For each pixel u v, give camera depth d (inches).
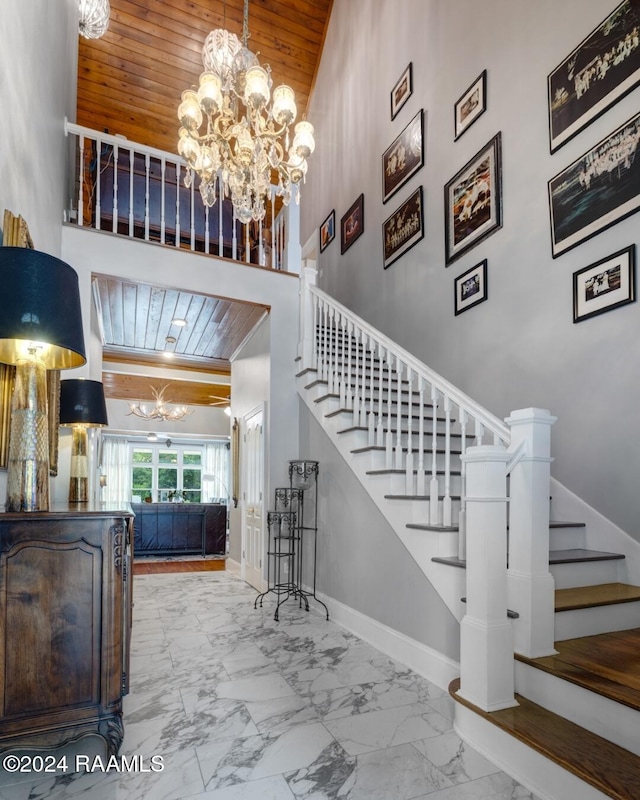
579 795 60.4
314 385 175.5
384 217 219.0
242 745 77.2
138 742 78.0
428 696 95.4
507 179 145.7
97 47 261.4
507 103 147.7
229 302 189.9
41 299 66.5
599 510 113.0
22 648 66.3
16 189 86.4
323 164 291.3
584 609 89.0
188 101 148.3
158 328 224.2
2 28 75.6
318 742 78.2
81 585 70.2
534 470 83.7
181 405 458.0
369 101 238.2
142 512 303.7
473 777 69.2
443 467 135.3
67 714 68.1
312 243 301.1
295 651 121.0
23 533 67.4
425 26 193.5
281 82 303.0
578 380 120.3
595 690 68.3
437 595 104.4
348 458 144.2
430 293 182.1
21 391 73.5
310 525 171.9
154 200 208.1
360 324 150.9
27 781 67.9
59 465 150.0
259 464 200.1
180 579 218.2
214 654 118.6
